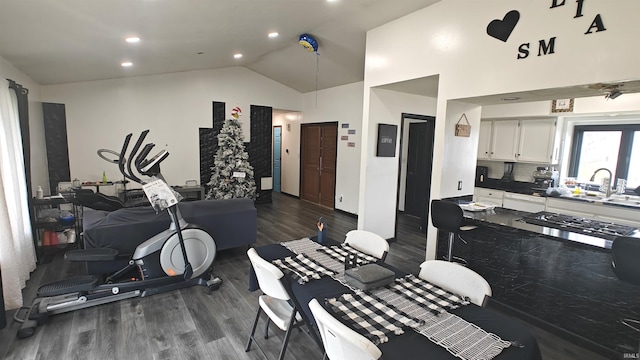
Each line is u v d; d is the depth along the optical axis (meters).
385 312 1.51
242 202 4.11
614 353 2.29
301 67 6.10
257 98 7.16
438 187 3.49
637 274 1.97
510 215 3.23
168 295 3.09
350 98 6.35
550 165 5.02
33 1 2.08
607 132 4.64
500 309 2.94
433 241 3.53
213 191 6.37
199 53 4.76
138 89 5.79
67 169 5.17
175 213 2.97
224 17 3.25
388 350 1.24
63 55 3.49
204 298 3.05
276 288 1.87
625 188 4.46
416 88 4.30
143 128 5.88
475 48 2.97
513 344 1.29
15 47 2.98
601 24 2.19
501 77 2.78
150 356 2.22
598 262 2.35
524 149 5.08
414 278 1.91
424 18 3.43
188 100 6.32
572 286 2.49
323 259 2.17
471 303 1.63
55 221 4.02
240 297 3.08
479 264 3.11
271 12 3.39
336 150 6.82
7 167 2.97
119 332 2.48
